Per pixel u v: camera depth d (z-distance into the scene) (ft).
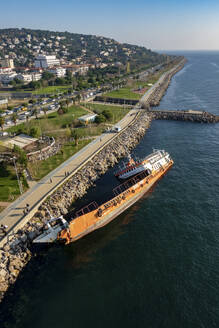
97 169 278.46
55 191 225.56
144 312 129.59
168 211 213.05
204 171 280.51
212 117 481.46
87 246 177.88
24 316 128.36
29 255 165.27
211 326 121.29
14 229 173.99
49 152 307.37
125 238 184.55
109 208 203.31
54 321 125.80
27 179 244.83
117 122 449.06
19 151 259.39
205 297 136.15
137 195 229.66
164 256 165.37
